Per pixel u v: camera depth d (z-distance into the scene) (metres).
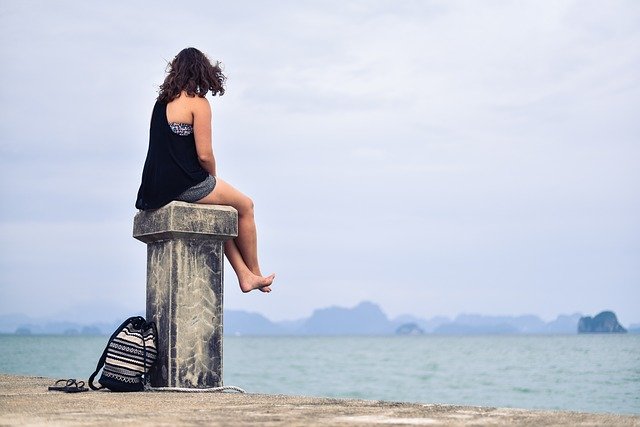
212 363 5.11
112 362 4.93
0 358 68.31
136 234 5.34
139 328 5.07
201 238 5.13
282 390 36.41
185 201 5.16
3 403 3.96
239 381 42.84
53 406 3.80
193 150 5.22
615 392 30.34
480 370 51.91
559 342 159.88
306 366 65.25
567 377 40.16
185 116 5.18
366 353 111.31
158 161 5.17
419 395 32.75
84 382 5.18
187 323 5.05
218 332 5.15
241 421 3.07
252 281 5.45
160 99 5.26
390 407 3.66
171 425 2.94
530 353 87.94
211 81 5.27
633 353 78.31
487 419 3.11
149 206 5.18
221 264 5.21
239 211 5.39
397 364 67.94
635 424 2.93
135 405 3.85
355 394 33.84
